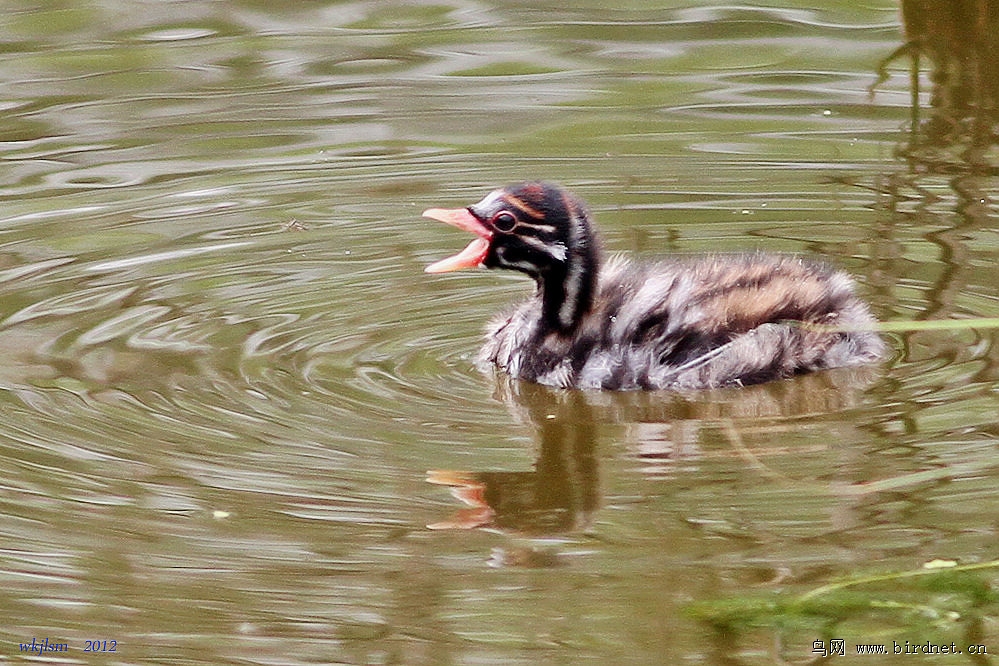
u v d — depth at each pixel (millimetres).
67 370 13172
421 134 19203
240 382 12984
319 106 20078
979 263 15016
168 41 22141
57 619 9648
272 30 22422
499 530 10570
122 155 18625
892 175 17359
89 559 10250
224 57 21609
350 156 18578
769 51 21266
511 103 20031
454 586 9922
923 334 13703
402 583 9992
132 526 10609
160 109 20000
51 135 19219
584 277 13297
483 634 9422
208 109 19984
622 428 12227
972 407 12188
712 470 11328
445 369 13445
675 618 9555
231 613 9695
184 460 11508
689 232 16078
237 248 16047
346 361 13484
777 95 19922
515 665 9133
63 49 21781
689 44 21625
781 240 15766
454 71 21047
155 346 13719
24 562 10195
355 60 21484
